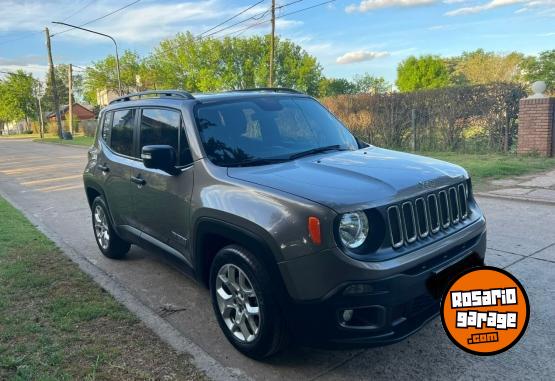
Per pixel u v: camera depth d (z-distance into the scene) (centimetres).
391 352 347
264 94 461
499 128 1309
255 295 324
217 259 354
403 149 1541
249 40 5416
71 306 439
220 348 367
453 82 6644
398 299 288
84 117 8838
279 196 310
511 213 703
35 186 1362
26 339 376
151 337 379
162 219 429
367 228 294
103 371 328
